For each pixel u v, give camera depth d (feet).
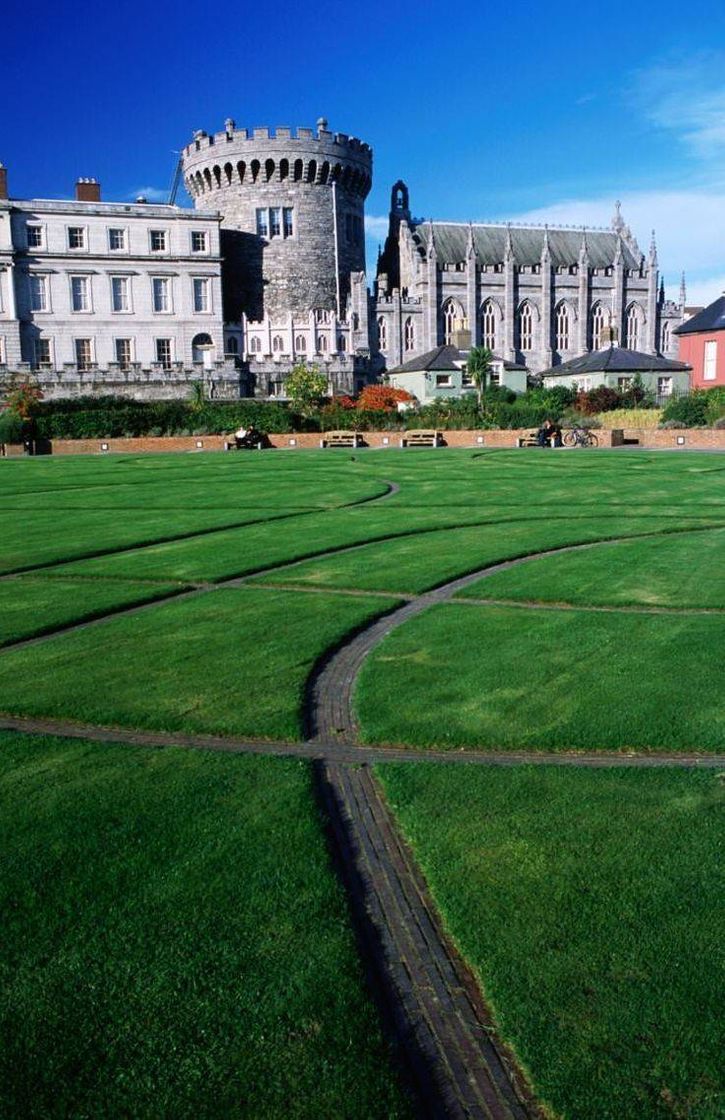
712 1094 12.60
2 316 270.05
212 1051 13.58
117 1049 13.64
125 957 15.70
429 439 197.26
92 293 279.69
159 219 282.97
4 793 22.02
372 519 68.13
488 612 39.04
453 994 14.85
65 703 28.35
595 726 25.45
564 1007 14.24
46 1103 12.68
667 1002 14.26
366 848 19.40
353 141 339.98
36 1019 14.28
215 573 48.39
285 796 21.47
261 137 325.62
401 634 35.65
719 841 19.10
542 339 360.89
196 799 21.44
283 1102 12.66
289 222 333.42
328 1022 14.08
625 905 16.83
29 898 17.46
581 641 34.04
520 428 208.85
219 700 28.43
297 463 132.67
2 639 35.70
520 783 22.02
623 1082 12.82
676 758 23.67
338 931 16.25
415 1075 13.29
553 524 64.08
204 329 290.56
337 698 28.89
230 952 15.76
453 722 26.07
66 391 244.42
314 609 39.99
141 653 33.86
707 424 191.01
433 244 341.62
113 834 19.85
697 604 39.29
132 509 77.71
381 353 338.75
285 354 290.76
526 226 384.06
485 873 17.99
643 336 377.09
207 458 152.35
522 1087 13.01
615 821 20.03
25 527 67.62
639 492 83.82
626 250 385.70
